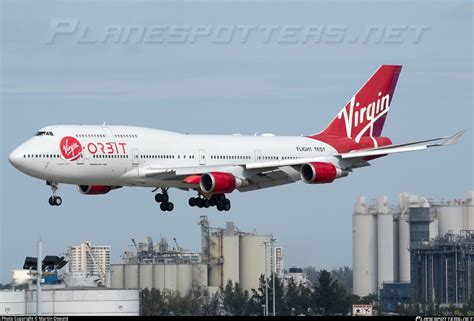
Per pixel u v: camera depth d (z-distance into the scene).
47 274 156.38
